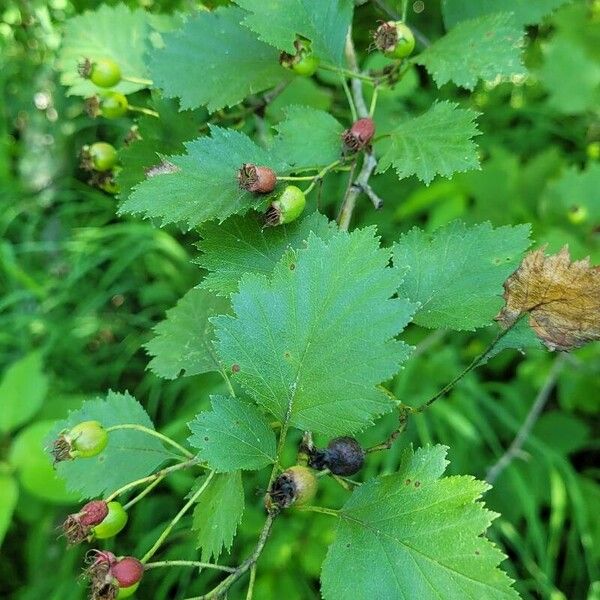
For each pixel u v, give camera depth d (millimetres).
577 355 492
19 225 624
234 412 168
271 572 410
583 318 178
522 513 480
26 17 442
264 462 168
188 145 188
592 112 552
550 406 562
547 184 470
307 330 168
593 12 517
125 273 597
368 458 459
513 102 650
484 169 516
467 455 490
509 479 483
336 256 169
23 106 632
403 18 234
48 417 467
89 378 545
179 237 605
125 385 556
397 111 304
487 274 193
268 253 190
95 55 270
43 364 534
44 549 447
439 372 503
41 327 554
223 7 235
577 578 465
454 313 191
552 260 174
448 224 201
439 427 472
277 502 167
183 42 231
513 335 185
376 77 239
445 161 193
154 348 221
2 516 385
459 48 221
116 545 459
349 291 167
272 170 189
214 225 192
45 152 635
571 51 516
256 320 170
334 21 220
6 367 540
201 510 181
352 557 162
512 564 460
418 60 227
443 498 158
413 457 165
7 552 488
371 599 157
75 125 607
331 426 165
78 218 629
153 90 245
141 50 270
